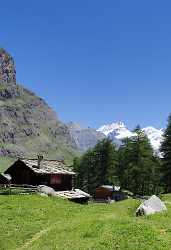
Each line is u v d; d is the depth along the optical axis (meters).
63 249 27.59
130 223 31.06
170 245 25.98
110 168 134.75
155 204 39.34
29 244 32.94
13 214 45.88
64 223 37.06
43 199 59.00
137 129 112.62
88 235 29.66
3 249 33.53
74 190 90.81
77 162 161.00
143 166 110.44
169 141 99.81
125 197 119.56
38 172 82.81
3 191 66.81
